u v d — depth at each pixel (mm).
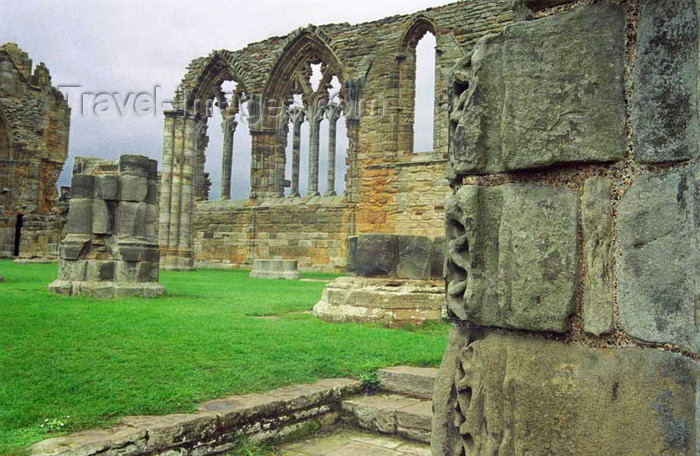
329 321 10367
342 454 5129
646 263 2531
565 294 2734
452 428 3213
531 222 2865
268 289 17500
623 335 2602
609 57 2689
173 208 30562
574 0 2908
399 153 29062
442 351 7500
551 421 2697
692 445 2367
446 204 3234
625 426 2516
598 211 2684
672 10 2520
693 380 2377
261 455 4992
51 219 33281
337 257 30422
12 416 4496
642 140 2578
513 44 2943
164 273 26453
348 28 30609
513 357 2875
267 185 33969
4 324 8734
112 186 14523
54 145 47531
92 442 4051
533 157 2840
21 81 45312
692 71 2438
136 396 5176
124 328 8648
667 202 2486
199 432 4672
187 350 7125
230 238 34469
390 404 5879
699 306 2352
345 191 30406
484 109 3086
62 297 13203
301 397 5586
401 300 10078
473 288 3057
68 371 5938
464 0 27000
